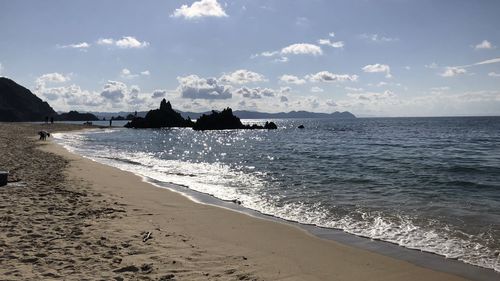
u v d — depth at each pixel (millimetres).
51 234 8516
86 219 10070
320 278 6938
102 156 32281
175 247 8266
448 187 16703
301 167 24766
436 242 9148
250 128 110438
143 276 6430
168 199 13969
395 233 9938
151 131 99875
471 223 10680
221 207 12930
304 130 102562
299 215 11953
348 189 16531
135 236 8859
